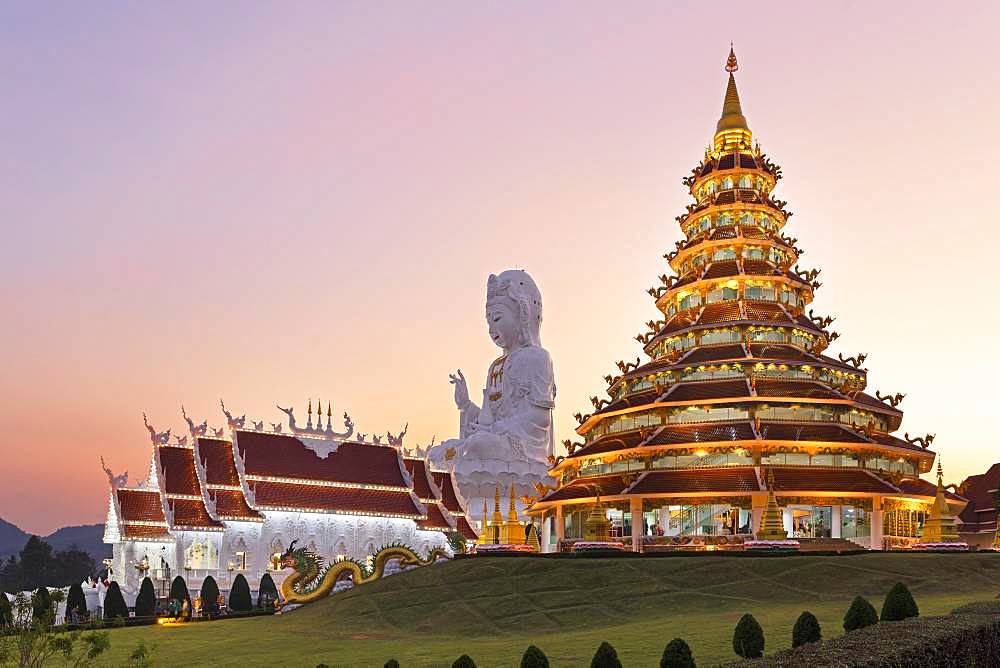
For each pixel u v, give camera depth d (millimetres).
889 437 80062
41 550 163750
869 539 74312
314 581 77562
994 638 27609
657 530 77562
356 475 102250
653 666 35500
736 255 90312
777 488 71812
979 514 113812
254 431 98375
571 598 58219
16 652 34188
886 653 21781
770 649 36781
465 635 53688
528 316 153125
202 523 89438
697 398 78250
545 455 143500
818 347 84438
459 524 112750
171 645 54750
